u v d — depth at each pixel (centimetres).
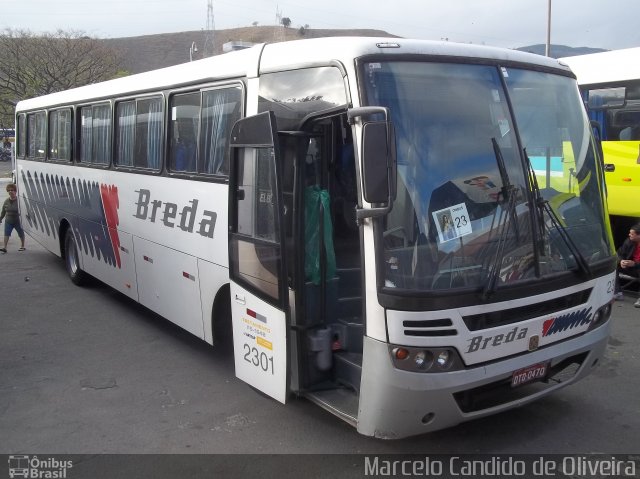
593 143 495
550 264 423
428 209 388
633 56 978
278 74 479
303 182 448
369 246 382
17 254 1345
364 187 361
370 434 397
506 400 429
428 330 377
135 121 730
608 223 486
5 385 597
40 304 898
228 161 545
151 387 590
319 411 529
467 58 431
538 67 469
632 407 525
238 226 499
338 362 456
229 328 591
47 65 4066
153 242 689
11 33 4138
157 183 675
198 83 594
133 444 476
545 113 459
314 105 436
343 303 464
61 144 988
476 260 394
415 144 395
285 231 434
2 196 2750
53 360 667
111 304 896
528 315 412
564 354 435
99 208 840
